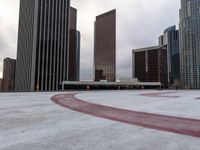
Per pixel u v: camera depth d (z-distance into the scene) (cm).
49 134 464
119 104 1170
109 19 16538
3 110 860
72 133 476
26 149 358
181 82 14738
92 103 1210
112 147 372
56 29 8694
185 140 423
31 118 670
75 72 15675
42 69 7925
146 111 871
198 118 696
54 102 1241
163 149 364
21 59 9231
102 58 16538
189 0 14412
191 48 13638
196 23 13675
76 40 16262
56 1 8844
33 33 7888
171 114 788
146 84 7231
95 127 544
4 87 16262
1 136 443
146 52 14550
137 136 453
